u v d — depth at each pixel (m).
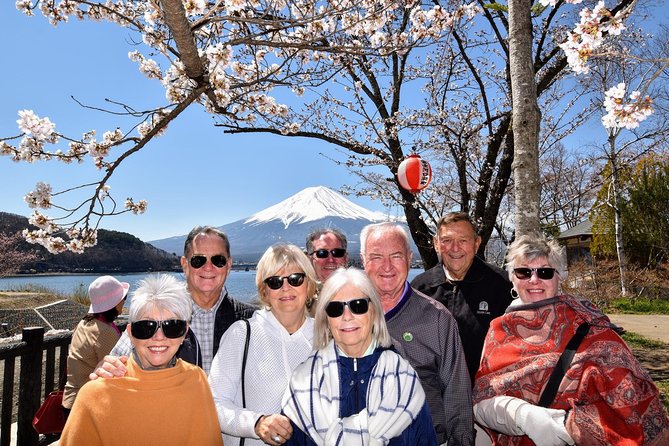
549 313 2.38
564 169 17.38
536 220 3.59
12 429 4.46
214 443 2.04
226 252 2.93
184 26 2.76
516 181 3.69
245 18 3.09
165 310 2.05
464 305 3.20
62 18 4.57
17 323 11.24
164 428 1.93
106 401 1.93
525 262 2.49
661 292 17.38
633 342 9.62
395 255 2.68
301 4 4.59
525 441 2.31
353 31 5.26
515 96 3.72
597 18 3.31
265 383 2.35
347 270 2.23
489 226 6.05
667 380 6.67
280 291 2.45
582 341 2.23
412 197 6.67
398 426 1.95
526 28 3.74
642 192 18.53
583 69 3.47
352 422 1.95
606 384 2.08
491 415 2.31
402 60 7.02
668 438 2.00
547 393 2.20
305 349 2.45
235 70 4.38
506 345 2.42
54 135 4.27
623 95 3.43
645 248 18.47
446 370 2.54
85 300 15.92
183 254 2.98
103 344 3.21
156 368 2.08
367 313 2.12
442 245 3.27
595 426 1.99
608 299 16.06
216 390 2.32
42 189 4.20
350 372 2.11
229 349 2.42
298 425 2.04
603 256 20.22
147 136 3.79
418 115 7.19
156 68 5.44
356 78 7.00
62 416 3.27
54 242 4.20
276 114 5.82
